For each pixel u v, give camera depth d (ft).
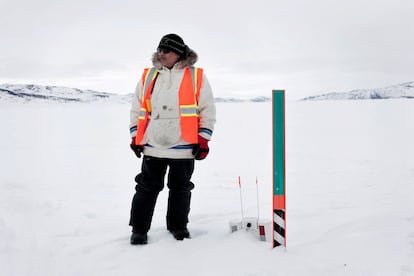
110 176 25.39
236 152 37.70
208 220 14.94
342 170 26.86
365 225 13.44
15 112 133.18
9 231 12.83
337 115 97.76
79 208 16.70
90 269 10.12
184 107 11.72
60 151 38.06
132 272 9.89
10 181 21.77
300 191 20.44
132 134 12.41
